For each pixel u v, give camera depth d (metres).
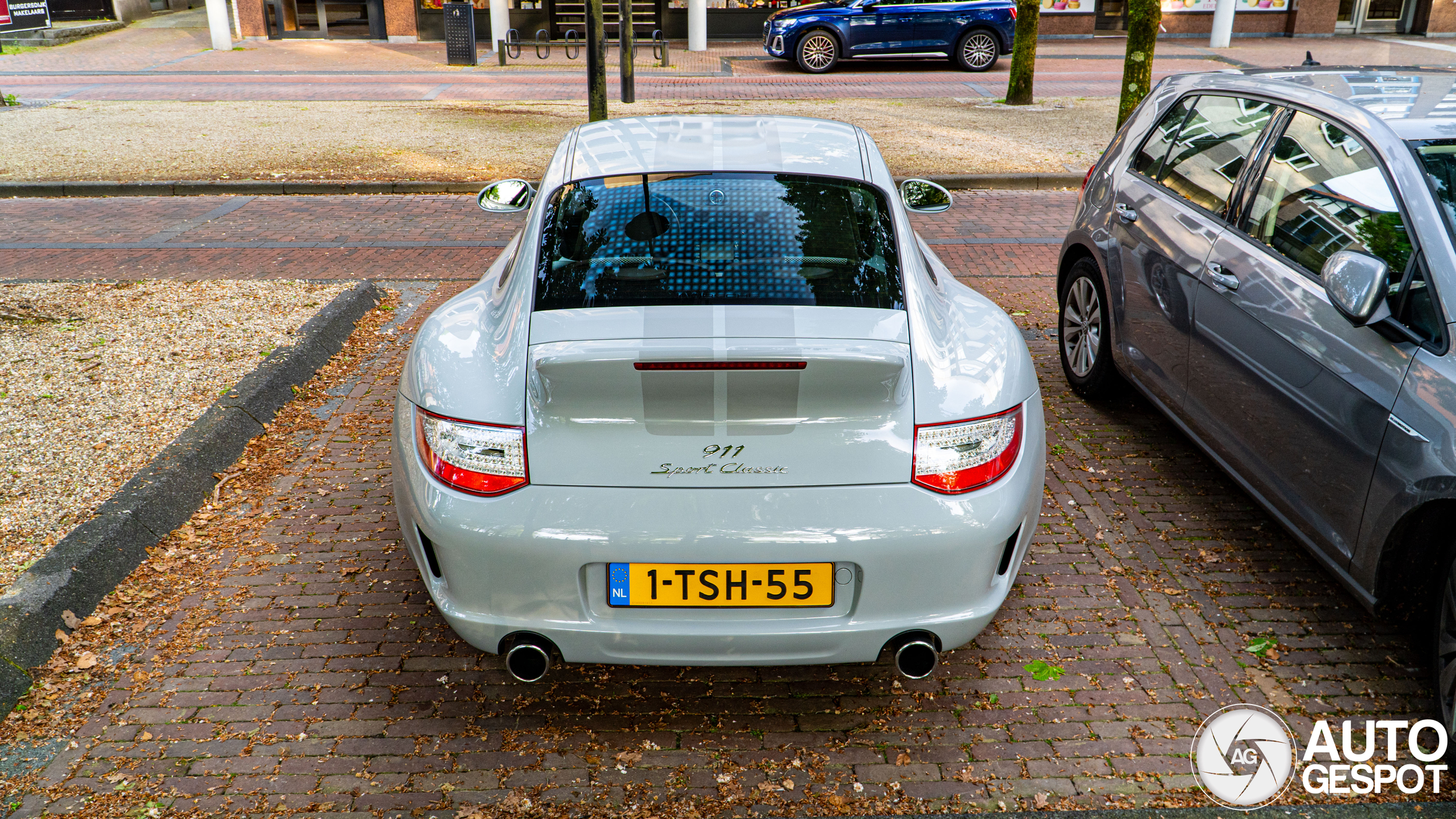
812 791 2.59
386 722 2.82
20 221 8.79
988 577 2.60
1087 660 3.09
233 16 26.97
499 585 2.52
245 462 4.30
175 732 2.76
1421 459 2.67
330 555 3.62
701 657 2.56
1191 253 3.94
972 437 2.53
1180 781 2.62
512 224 8.72
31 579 3.20
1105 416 4.86
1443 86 3.63
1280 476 3.36
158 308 6.14
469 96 16.23
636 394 2.37
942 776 2.64
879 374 2.36
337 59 21.78
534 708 2.89
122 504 3.66
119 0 27.22
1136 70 11.14
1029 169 10.48
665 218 3.06
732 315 2.66
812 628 2.52
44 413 4.61
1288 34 25.69
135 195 9.79
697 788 2.60
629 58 14.84
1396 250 2.97
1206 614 3.31
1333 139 3.40
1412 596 2.94
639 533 2.43
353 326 6.04
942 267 3.72
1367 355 2.93
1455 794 2.59
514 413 2.49
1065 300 5.20
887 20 19.36
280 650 3.11
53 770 2.62
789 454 2.44
